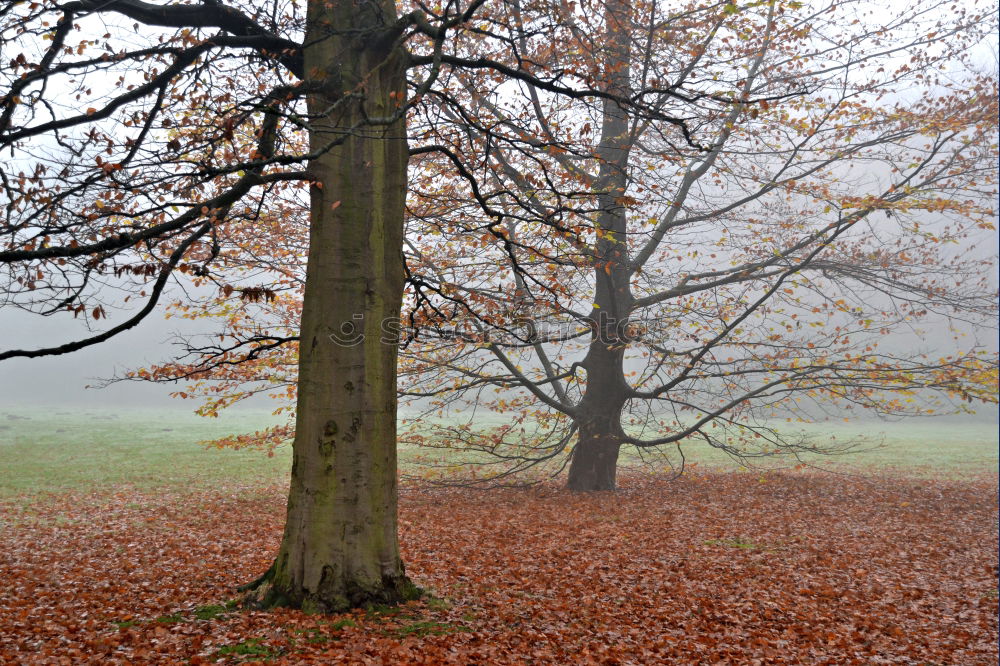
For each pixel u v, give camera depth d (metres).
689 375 16.17
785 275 14.52
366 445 7.28
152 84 7.68
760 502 16.06
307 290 7.43
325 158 7.39
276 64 8.04
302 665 5.79
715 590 8.74
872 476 21.58
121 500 17.36
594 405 17.62
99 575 9.44
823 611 8.01
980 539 12.08
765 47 15.06
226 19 7.95
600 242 15.18
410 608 7.24
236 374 13.77
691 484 19.16
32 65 7.41
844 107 14.76
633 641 6.93
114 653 6.12
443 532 12.41
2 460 25.20
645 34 13.50
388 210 7.59
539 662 6.24
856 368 14.66
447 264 14.12
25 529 13.50
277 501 17.20
